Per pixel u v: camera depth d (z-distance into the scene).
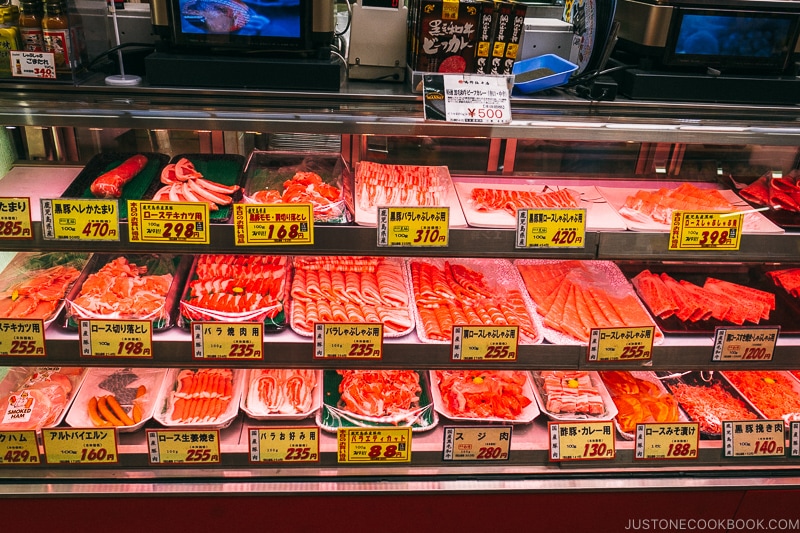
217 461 1.99
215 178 2.07
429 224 1.83
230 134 2.24
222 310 1.99
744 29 1.85
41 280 2.08
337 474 2.01
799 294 2.27
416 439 2.05
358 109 1.72
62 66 1.68
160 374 2.21
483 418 2.09
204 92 1.72
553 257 1.91
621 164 2.40
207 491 1.96
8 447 1.92
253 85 1.75
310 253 1.85
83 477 1.96
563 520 2.11
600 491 2.04
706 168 2.41
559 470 2.06
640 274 2.35
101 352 1.88
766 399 2.24
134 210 1.76
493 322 2.01
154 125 1.68
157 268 2.20
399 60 1.86
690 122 1.79
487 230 1.86
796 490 2.08
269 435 1.98
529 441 2.07
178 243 1.80
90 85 1.71
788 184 2.26
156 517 2.00
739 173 2.39
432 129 1.73
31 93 1.69
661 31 1.83
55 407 2.04
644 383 2.30
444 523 2.08
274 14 1.70
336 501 2.00
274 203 1.80
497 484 2.02
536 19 2.03
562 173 2.40
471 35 1.74
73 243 1.78
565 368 2.01
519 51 1.94
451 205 2.06
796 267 2.41
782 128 1.81
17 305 1.95
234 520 2.03
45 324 1.90
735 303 2.18
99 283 2.06
